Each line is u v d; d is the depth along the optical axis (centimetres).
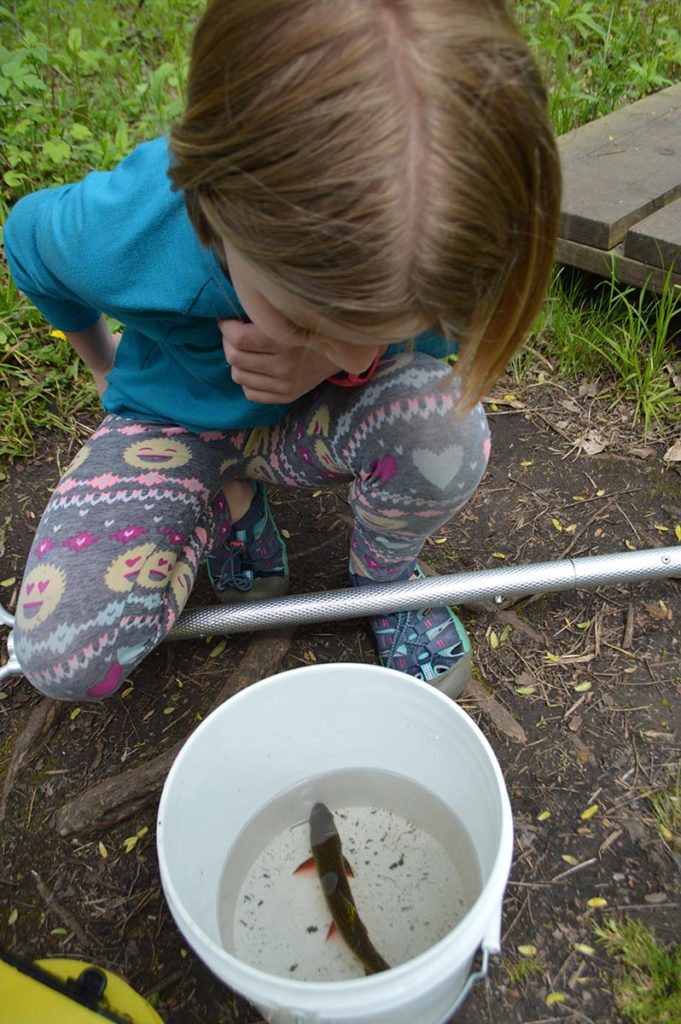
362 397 121
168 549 126
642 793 130
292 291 75
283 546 161
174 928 119
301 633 156
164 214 105
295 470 138
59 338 204
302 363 104
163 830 97
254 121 67
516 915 118
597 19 318
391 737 124
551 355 210
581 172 219
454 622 147
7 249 129
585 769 133
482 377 85
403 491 124
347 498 182
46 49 260
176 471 130
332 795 132
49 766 138
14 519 176
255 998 83
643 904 118
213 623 145
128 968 115
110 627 120
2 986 90
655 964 111
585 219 199
